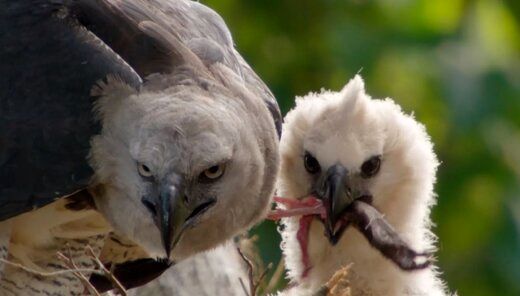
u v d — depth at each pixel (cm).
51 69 1188
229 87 1190
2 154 1184
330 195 1326
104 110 1167
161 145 1129
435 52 1758
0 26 1206
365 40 1764
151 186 1138
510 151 1745
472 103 1720
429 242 1407
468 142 1733
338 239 1323
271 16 1825
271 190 1216
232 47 1291
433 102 1741
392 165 1374
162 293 1389
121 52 1190
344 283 1360
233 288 1401
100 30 1201
